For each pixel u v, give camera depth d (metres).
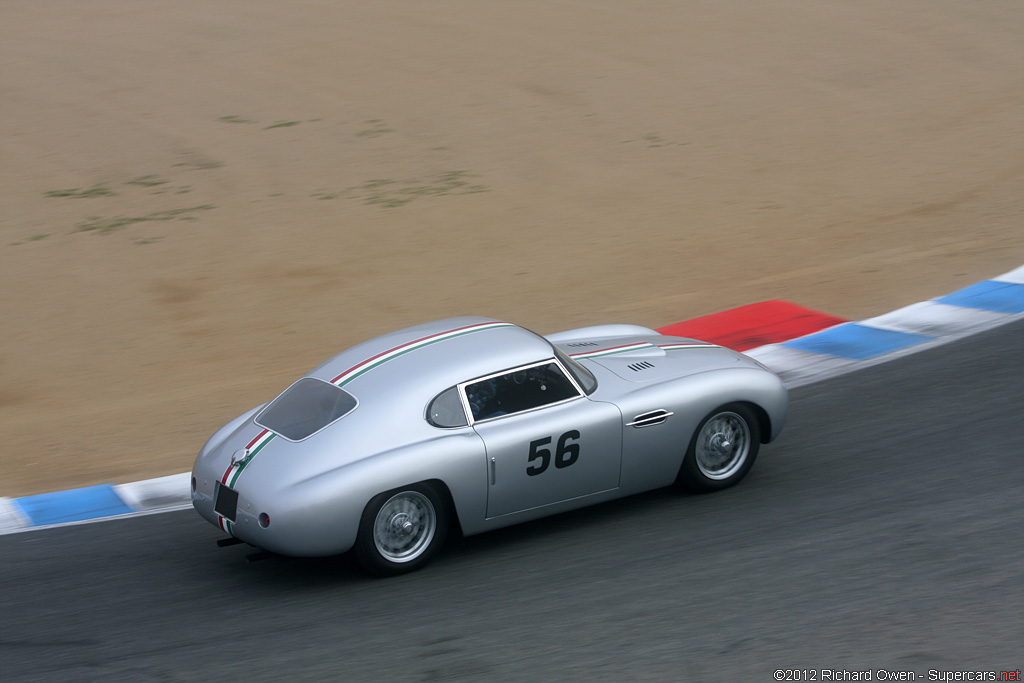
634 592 21.17
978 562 21.12
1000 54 94.19
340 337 44.03
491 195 65.44
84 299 51.84
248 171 74.00
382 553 22.55
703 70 95.06
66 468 32.16
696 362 26.77
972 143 69.25
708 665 18.31
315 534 21.52
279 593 22.80
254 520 21.84
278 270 54.22
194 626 21.56
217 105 92.31
